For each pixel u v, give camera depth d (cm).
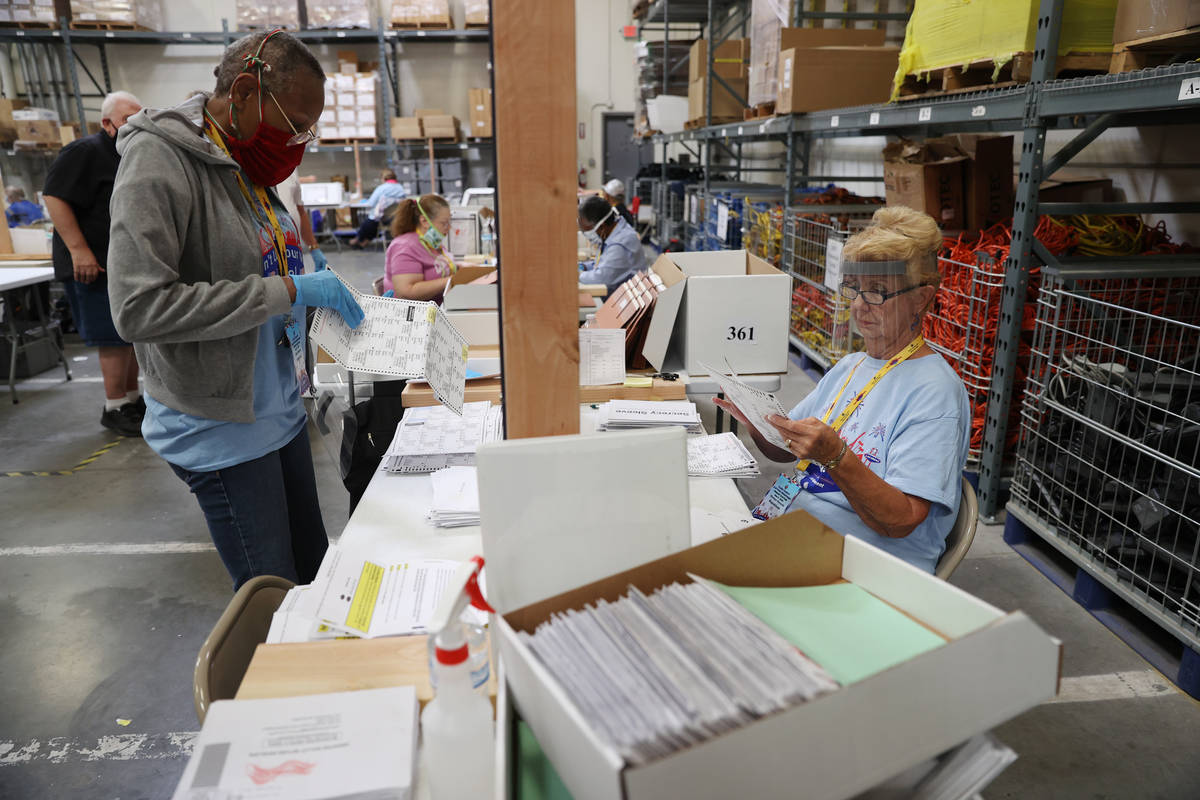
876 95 445
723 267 302
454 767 73
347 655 103
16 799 183
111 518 329
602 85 1279
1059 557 271
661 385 239
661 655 65
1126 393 232
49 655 238
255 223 158
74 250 378
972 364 311
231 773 80
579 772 58
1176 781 180
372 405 239
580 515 98
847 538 85
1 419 447
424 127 1178
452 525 150
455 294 335
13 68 1154
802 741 56
